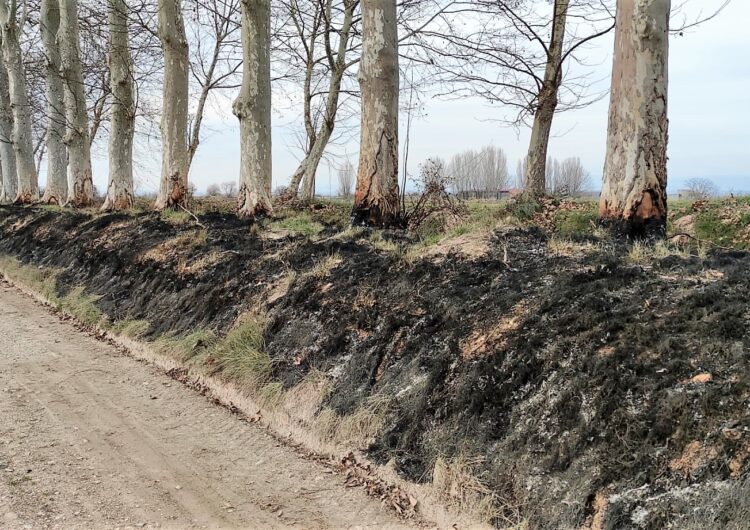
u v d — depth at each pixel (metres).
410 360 4.74
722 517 2.60
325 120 18.20
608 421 3.31
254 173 10.72
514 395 3.91
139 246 9.39
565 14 14.16
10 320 8.34
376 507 3.78
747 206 8.95
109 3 13.99
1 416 4.84
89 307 8.45
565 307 4.32
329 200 18.58
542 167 14.91
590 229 7.36
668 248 5.58
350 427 4.53
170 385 5.98
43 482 3.83
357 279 6.05
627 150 6.23
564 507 3.13
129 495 3.77
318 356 5.40
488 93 16.17
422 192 9.30
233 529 3.47
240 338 6.07
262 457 4.46
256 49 10.51
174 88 12.16
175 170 12.26
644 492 2.91
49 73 18.06
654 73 6.11
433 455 3.97
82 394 5.55
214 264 7.86
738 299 3.79
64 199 18.70
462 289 5.23
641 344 3.63
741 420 2.88
